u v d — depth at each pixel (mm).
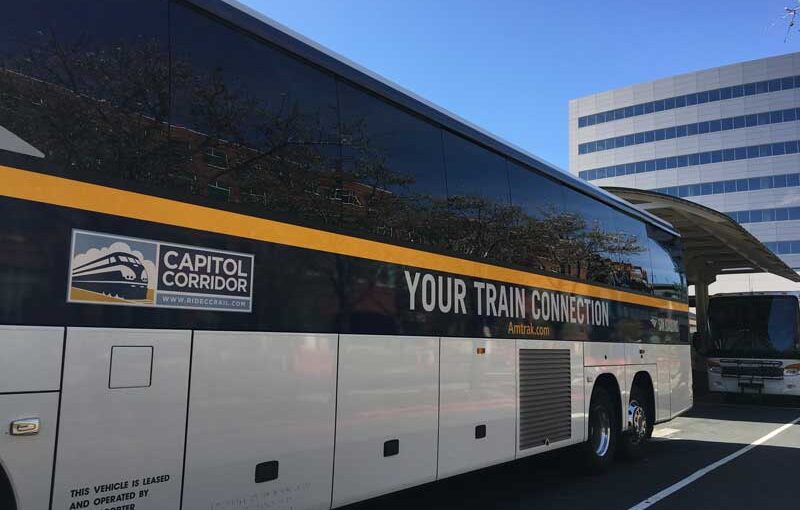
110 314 3117
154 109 3436
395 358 4957
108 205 3158
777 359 18641
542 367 7016
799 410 17625
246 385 3752
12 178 2824
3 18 2900
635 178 87875
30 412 2803
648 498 7223
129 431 3166
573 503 6953
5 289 2754
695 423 14625
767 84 79312
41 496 2830
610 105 91188
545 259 7336
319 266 4336
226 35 3904
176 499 3361
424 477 5184
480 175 6309
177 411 3379
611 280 8914
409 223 5270
